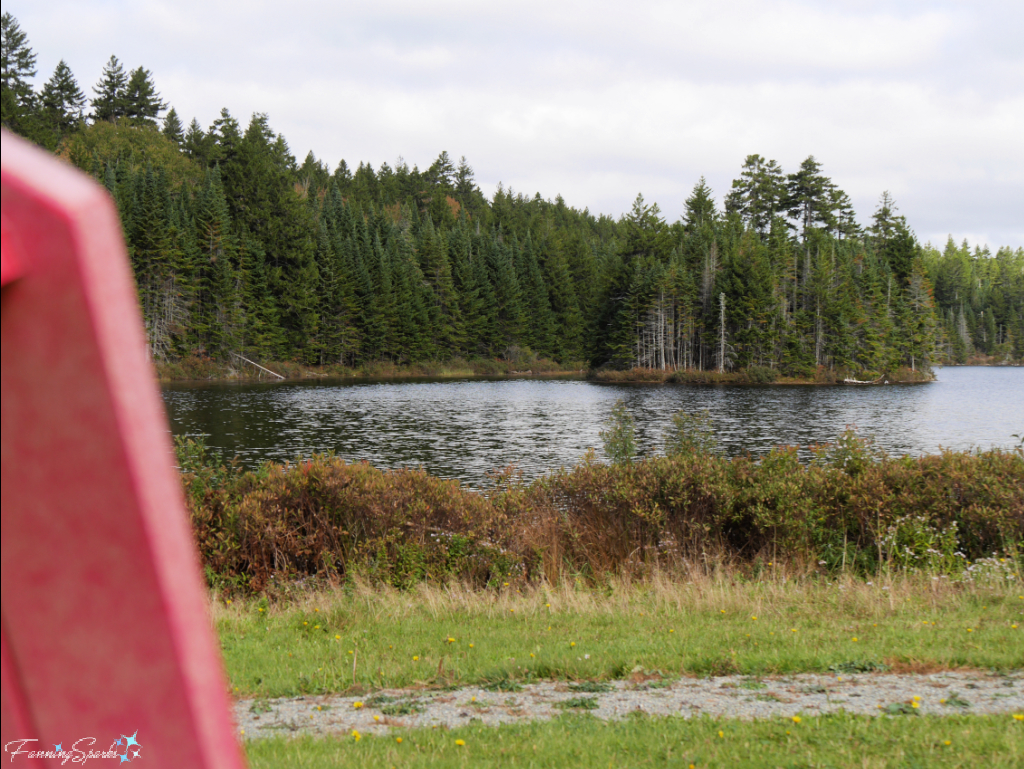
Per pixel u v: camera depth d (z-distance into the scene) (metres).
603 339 94.19
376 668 6.91
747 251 86.88
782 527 11.80
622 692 6.24
